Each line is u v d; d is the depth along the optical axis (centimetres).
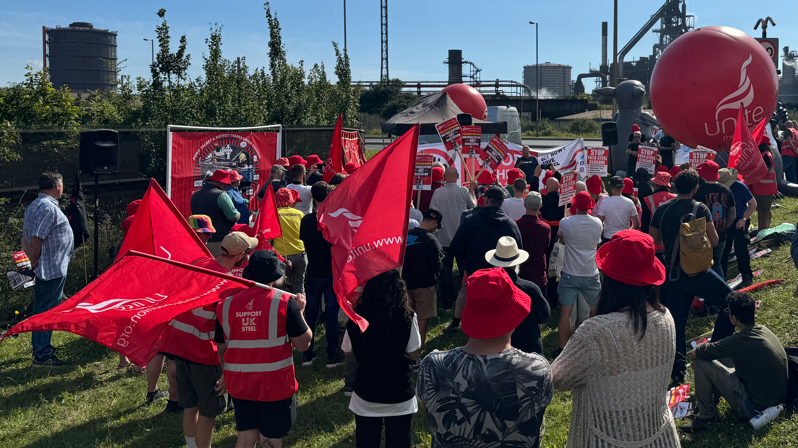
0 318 764
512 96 5769
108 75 15412
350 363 447
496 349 237
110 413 525
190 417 427
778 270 755
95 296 311
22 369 623
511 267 418
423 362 244
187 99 1479
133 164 1111
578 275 592
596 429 248
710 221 505
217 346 385
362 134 1672
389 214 357
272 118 1686
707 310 680
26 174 879
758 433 420
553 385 238
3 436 485
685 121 1074
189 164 1027
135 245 452
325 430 488
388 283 347
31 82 1402
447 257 758
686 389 464
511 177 860
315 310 604
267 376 360
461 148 893
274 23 1717
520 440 231
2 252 789
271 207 562
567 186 770
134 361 329
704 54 1036
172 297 329
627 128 1873
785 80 7056
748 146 813
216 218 738
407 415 351
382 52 6988
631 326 243
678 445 259
